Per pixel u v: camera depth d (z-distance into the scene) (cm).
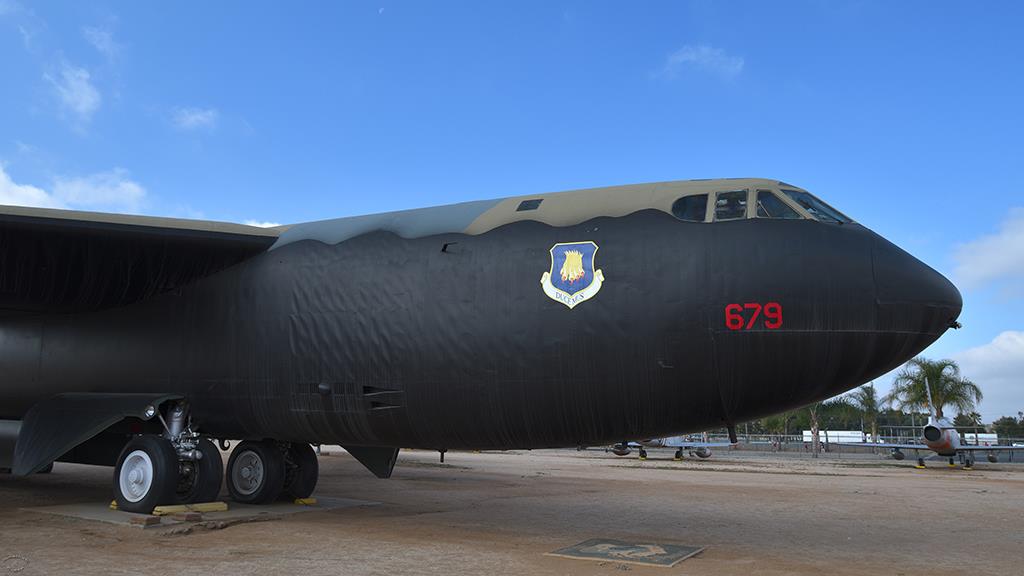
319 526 1072
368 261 1032
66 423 1118
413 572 766
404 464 2709
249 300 1108
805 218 872
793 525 1223
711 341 843
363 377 999
